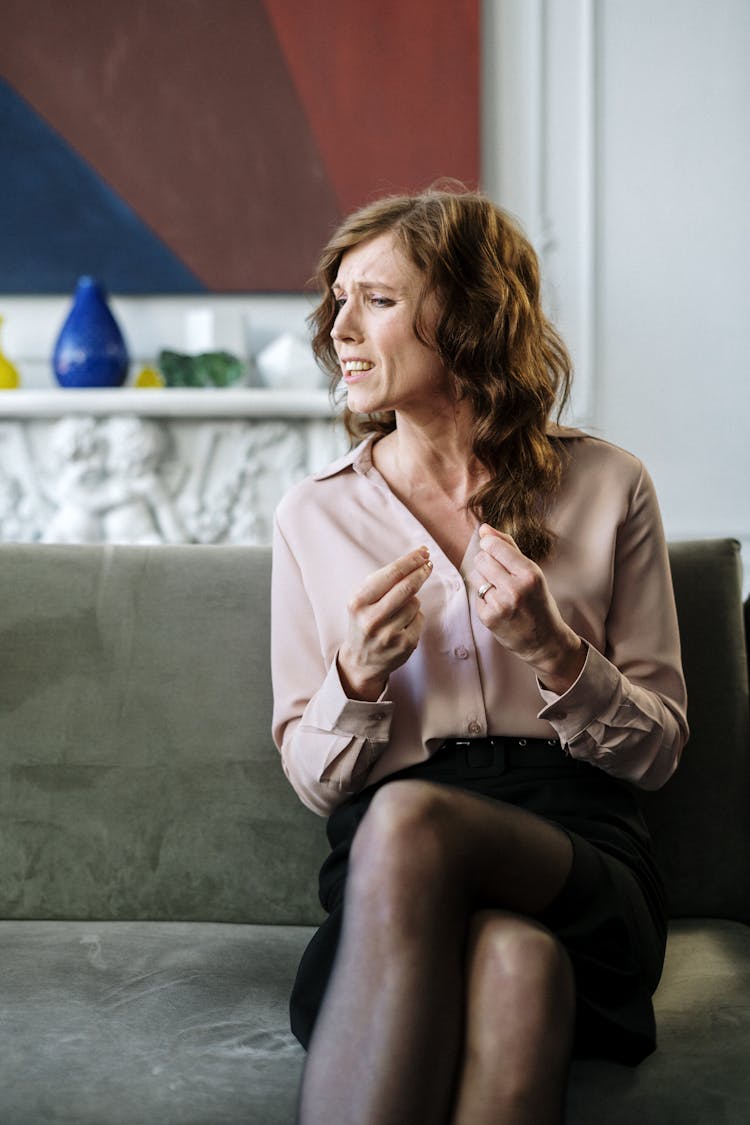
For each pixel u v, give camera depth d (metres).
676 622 1.47
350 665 1.33
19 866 1.53
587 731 1.33
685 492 3.94
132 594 1.58
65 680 1.56
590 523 1.45
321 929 1.21
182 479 3.73
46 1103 1.07
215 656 1.57
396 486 1.49
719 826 1.53
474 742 1.37
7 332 3.87
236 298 3.87
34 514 3.75
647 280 3.90
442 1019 1.04
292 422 3.71
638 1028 1.14
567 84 3.86
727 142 3.87
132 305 3.88
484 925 1.10
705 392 3.92
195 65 3.79
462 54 3.80
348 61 3.80
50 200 3.80
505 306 1.41
